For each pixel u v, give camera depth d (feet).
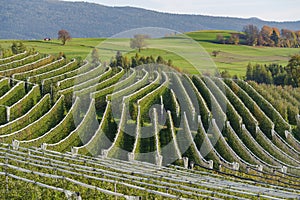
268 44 526.98
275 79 405.18
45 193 88.84
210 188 100.94
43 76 278.87
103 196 88.38
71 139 167.63
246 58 473.67
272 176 164.35
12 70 300.61
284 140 246.88
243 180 136.67
